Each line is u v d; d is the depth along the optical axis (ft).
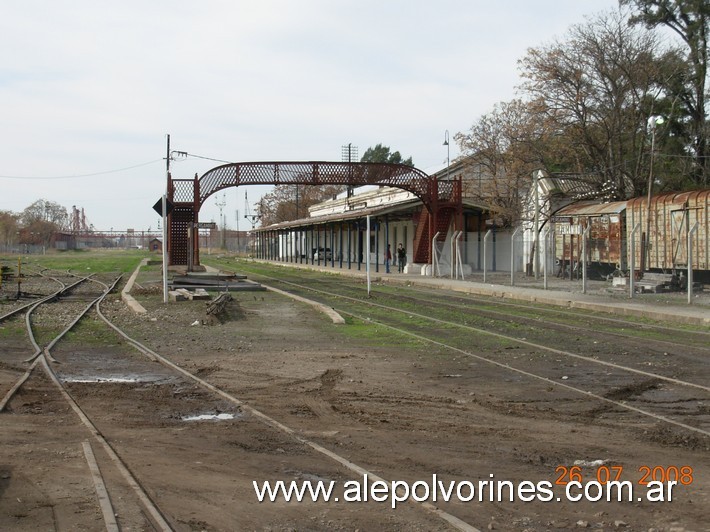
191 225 147.43
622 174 144.46
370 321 67.92
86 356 47.73
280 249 298.76
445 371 41.19
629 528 17.81
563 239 133.39
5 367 42.55
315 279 147.95
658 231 106.63
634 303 80.53
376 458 23.88
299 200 393.70
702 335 56.70
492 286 112.06
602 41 144.25
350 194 247.50
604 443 25.64
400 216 172.14
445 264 152.35
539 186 149.18
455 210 150.92
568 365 42.98
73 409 31.55
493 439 26.32
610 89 146.00
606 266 127.24
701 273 103.55
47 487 20.71
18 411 31.14
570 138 151.23
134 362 45.29
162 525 17.78
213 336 57.67
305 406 32.24
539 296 91.71
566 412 30.83
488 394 34.73
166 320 69.00
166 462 23.43
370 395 34.60
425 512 18.93
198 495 20.26
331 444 25.70
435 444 25.66
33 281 140.56
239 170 147.84
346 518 18.53
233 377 39.68
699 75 147.64
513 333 58.44
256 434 27.22
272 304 86.38
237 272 182.39
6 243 435.94
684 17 148.46
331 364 43.83
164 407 32.27
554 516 18.67
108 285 129.80
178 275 142.82
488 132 162.61
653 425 28.30
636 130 148.77
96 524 17.88
